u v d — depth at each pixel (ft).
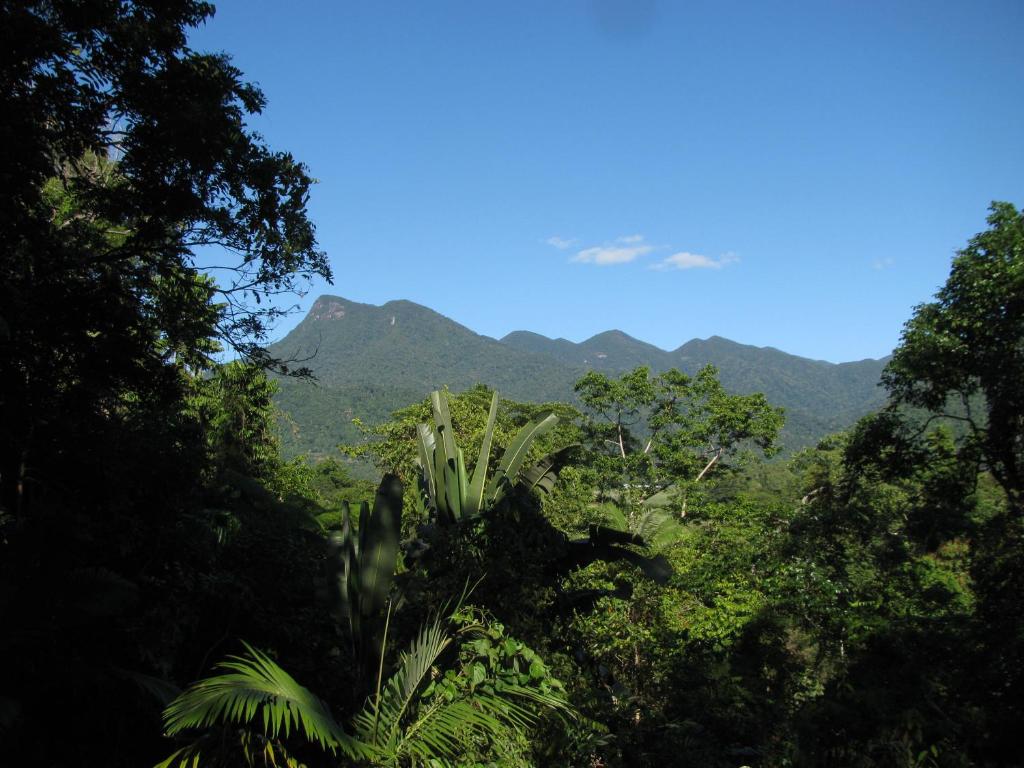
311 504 45.60
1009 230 48.83
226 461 48.98
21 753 12.83
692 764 19.36
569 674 19.04
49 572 13.28
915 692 25.94
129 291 28.96
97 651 14.96
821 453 110.32
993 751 21.52
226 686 10.05
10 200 22.54
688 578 42.83
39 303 24.57
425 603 16.87
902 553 46.47
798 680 34.65
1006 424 49.47
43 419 22.53
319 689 17.43
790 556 44.88
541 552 18.48
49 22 24.50
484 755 13.33
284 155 30.91
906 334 53.93
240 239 31.48
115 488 21.42
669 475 109.29
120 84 26.63
